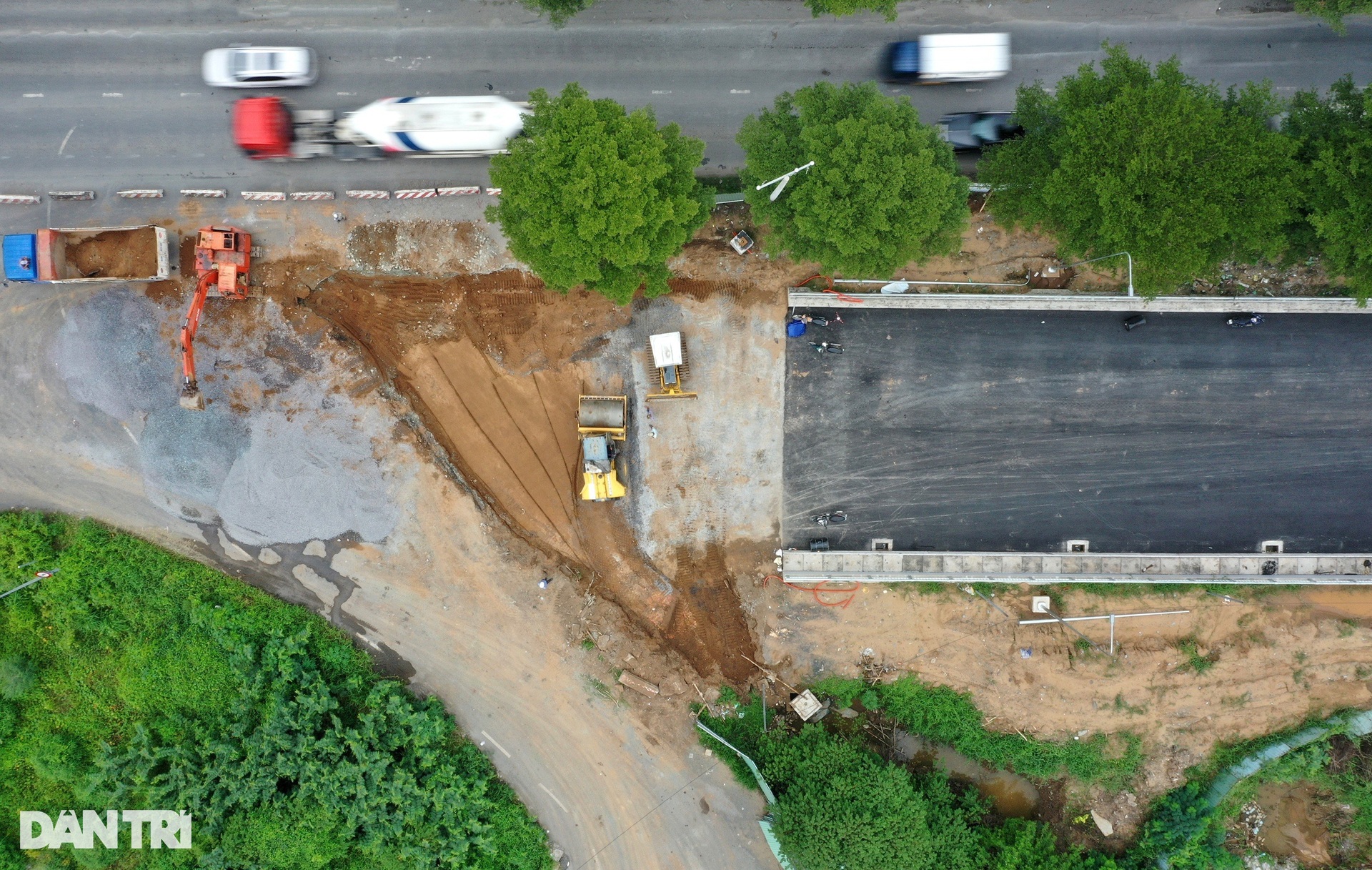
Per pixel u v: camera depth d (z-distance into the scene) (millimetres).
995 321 40219
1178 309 40031
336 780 37812
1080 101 33781
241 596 39438
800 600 41000
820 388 40312
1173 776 42344
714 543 40812
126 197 38625
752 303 39781
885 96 34562
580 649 40375
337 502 39469
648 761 40562
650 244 33188
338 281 39281
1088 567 41188
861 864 36969
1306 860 43500
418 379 39875
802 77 39281
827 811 37312
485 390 40000
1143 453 40875
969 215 34719
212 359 38875
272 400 39125
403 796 38094
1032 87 37219
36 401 39062
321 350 39219
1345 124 33719
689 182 33406
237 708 38625
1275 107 34062
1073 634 41594
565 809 40469
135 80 38594
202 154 38812
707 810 40500
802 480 40625
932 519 40875
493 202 38938
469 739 40281
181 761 38812
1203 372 40500
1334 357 40469
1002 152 34844
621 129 32156
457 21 38719
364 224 38938
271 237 38906
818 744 39031
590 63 39000
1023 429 40688
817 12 36531
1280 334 40344
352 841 39156
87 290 38688
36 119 38531
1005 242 39750
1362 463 40875
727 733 40812
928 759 42375
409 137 37906
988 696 41469
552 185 32062
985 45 38781
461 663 40281
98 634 39594
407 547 39938
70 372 38844
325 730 38594
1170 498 41031
